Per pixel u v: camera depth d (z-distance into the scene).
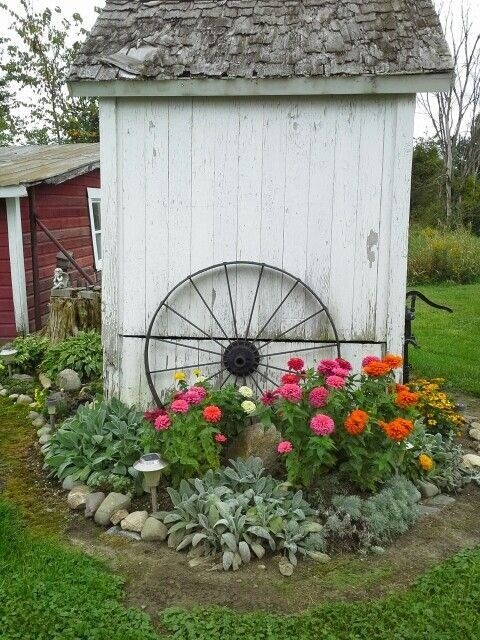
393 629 2.65
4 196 7.34
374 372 3.49
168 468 3.68
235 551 3.14
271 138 4.25
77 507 3.68
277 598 2.88
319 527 3.29
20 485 4.02
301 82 3.98
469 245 15.34
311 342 4.43
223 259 4.43
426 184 25.22
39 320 8.34
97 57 4.27
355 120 4.14
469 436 4.92
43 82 26.22
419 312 10.88
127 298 4.54
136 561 3.17
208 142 4.30
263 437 3.83
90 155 10.01
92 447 4.09
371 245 4.27
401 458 3.52
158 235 4.45
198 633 2.62
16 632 2.60
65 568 3.05
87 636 2.59
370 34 4.16
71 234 9.92
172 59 4.17
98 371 5.88
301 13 4.44
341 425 3.46
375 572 3.08
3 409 5.49
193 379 4.58
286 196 4.30
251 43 4.22
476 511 3.73
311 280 4.37
